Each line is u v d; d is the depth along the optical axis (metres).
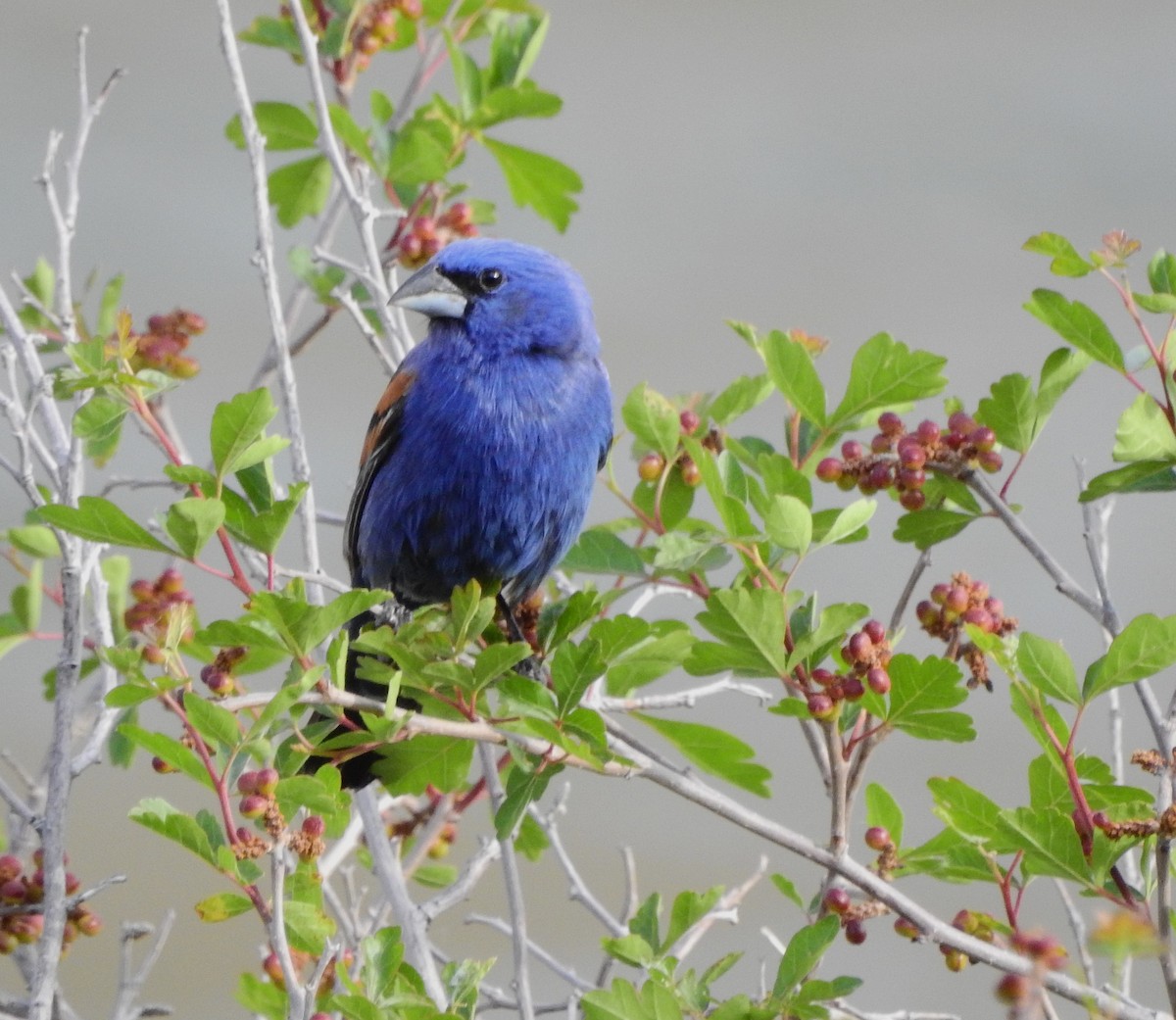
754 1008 6.99
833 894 7.55
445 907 8.34
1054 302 7.83
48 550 9.37
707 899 7.83
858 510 7.72
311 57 9.72
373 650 7.47
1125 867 8.06
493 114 10.73
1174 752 7.07
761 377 8.98
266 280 9.09
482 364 10.27
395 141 10.64
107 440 9.59
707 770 8.40
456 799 9.62
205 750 6.58
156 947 8.00
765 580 7.93
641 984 7.53
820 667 8.49
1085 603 7.83
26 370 8.43
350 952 8.26
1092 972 7.38
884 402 8.38
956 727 7.50
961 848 7.50
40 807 8.66
